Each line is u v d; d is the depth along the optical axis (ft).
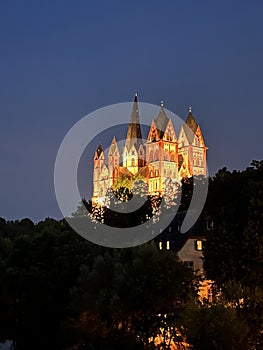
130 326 229.45
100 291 236.63
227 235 247.29
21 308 284.61
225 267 242.58
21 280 278.26
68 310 271.69
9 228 537.65
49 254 290.15
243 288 202.28
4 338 286.66
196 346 184.65
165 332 227.81
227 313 184.55
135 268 230.89
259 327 193.26
